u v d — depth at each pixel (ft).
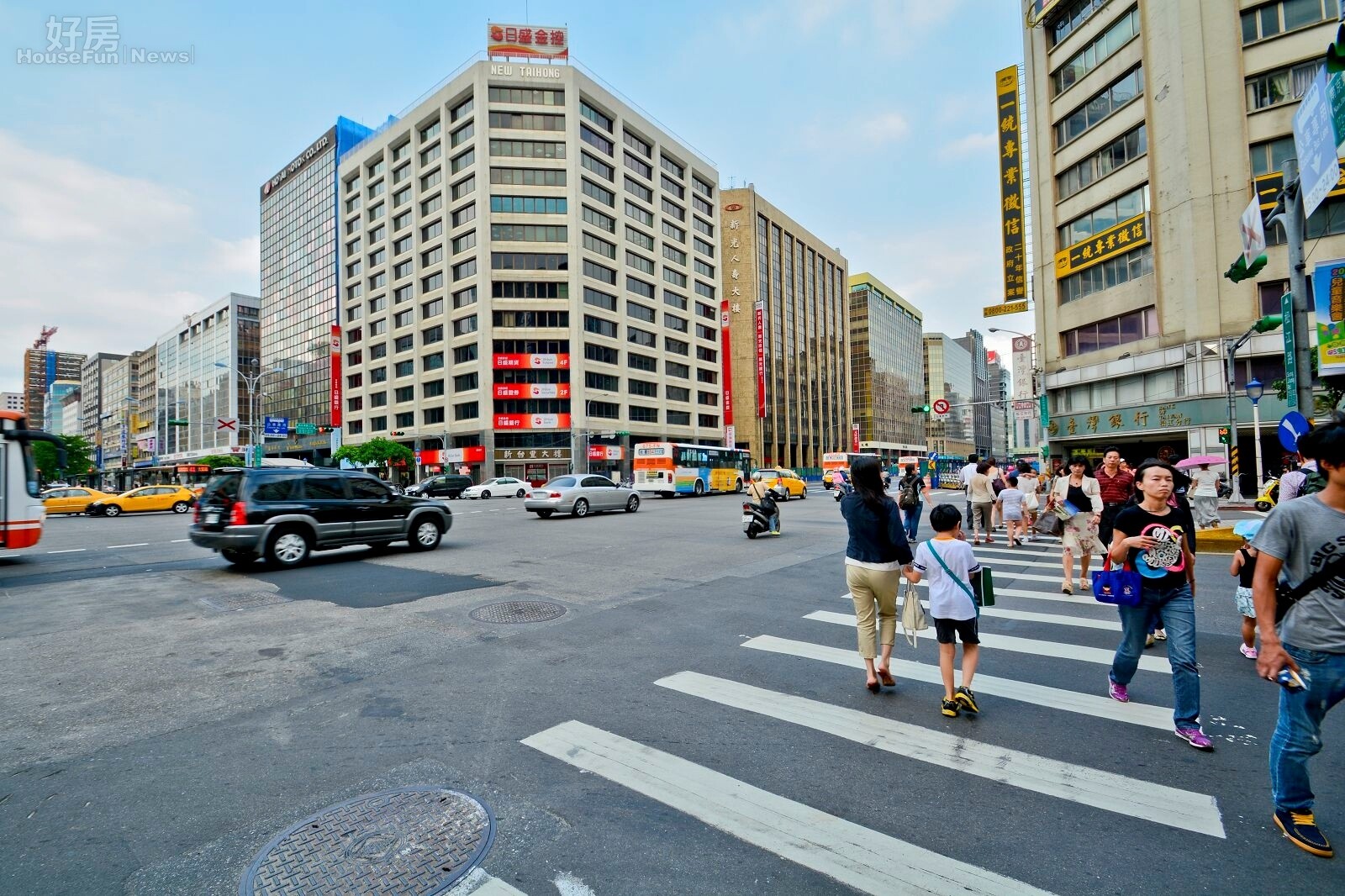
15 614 23.95
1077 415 95.55
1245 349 73.51
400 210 198.80
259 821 9.80
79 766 11.71
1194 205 77.30
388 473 201.36
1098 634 20.10
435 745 12.42
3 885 8.30
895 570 14.92
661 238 212.23
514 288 175.52
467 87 177.78
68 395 574.15
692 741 12.50
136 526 68.23
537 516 71.00
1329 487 8.85
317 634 20.68
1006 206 105.29
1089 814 9.79
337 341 216.95
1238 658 17.35
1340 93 23.40
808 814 9.87
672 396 215.92
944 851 8.87
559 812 9.98
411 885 8.21
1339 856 8.64
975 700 14.51
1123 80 87.86
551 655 18.19
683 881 8.31
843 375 339.36
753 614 23.15
